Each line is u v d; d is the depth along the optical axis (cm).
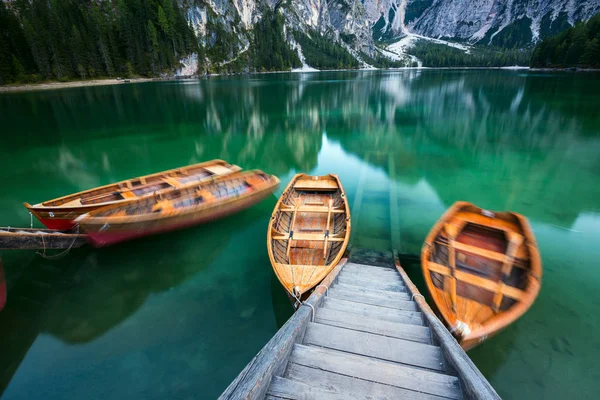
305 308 448
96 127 2791
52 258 866
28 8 10081
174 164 1866
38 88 6700
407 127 2698
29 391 520
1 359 580
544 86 5400
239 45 15625
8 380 539
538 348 573
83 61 8512
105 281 788
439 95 4672
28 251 882
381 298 569
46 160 1927
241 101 4328
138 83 7900
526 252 704
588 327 621
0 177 1645
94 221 840
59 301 723
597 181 1474
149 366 561
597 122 2622
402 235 1005
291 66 16925
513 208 1221
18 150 2117
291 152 2070
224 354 584
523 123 2688
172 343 609
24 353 591
